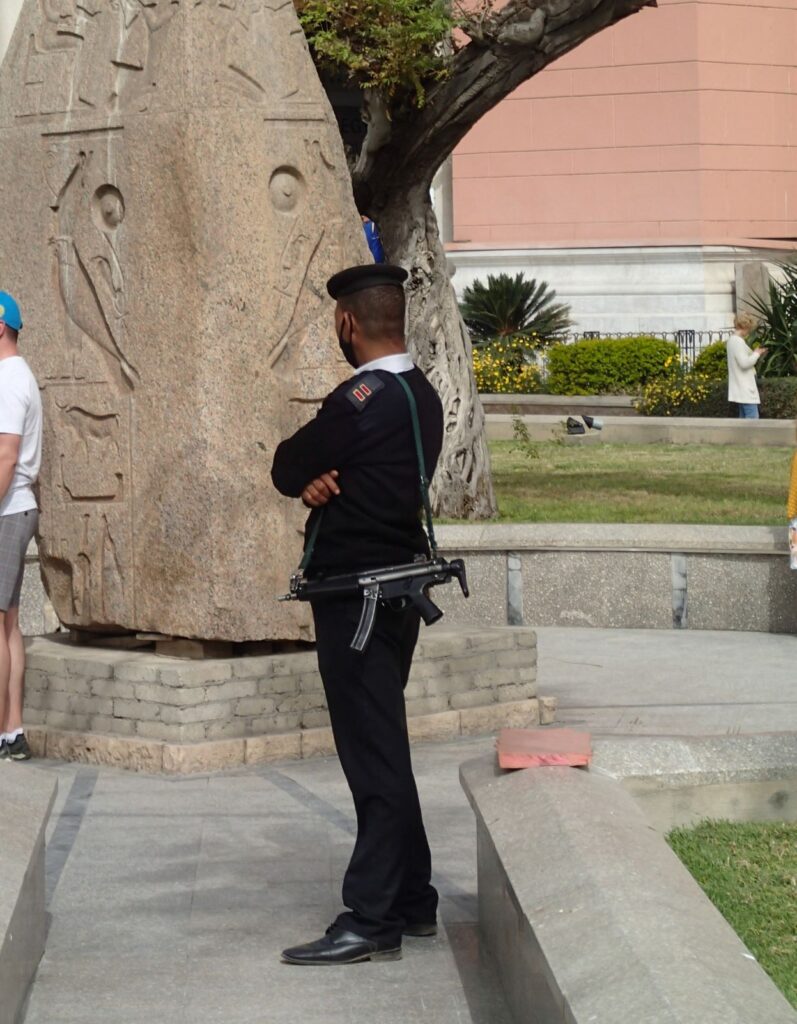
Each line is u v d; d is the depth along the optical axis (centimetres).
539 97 3158
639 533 1148
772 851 535
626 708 890
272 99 765
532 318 2883
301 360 774
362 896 505
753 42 3138
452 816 674
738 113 3131
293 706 778
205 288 753
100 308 787
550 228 3162
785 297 2614
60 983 489
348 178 798
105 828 659
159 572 771
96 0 789
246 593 760
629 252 3005
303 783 728
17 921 437
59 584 815
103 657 791
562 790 478
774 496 1533
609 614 1159
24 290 809
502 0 2478
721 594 1144
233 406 757
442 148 1316
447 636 836
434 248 1373
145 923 545
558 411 2453
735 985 336
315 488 495
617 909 381
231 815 677
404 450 496
